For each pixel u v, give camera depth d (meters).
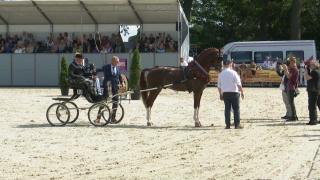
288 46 46.12
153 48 43.38
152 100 20.41
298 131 18.47
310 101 20.31
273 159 13.32
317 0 59.72
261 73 44.97
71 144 15.70
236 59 46.88
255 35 62.97
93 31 44.91
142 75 20.55
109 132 18.22
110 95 20.31
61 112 20.41
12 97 32.00
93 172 11.83
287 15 59.41
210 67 20.11
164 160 13.22
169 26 44.31
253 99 31.88
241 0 60.75
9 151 14.48
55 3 40.66
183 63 40.56
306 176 11.40
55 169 12.16
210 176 11.40
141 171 11.92
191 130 18.81
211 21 66.19
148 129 19.05
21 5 41.38
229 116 19.28
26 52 44.84
